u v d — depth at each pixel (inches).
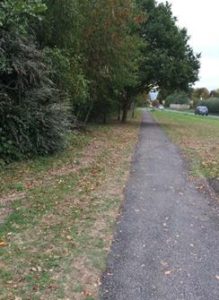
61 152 511.8
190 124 1376.7
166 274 197.2
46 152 476.4
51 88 497.4
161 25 1224.8
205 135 916.0
